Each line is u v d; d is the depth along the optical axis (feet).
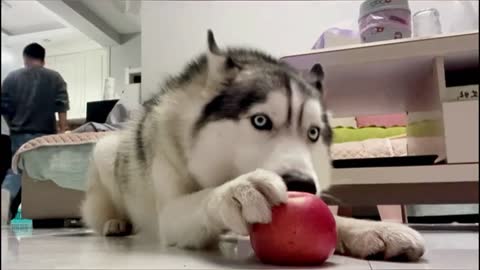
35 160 5.26
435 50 5.29
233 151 3.26
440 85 5.33
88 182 5.32
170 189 3.62
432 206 8.13
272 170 2.90
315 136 3.52
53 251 3.23
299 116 3.31
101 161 4.97
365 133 8.32
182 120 3.57
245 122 3.23
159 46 6.50
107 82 4.28
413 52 5.36
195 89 3.66
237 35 9.77
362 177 5.49
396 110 8.02
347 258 2.73
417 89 6.77
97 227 5.13
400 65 5.70
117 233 4.83
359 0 9.16
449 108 5.16
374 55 5.50
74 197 5.81
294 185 2.81
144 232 4.55
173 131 3.62
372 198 6.23
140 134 4.21
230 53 3.93
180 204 3.33
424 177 5.27
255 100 3.25
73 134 5.24
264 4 9.63
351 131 8.31
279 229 2.39
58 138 5.18
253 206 2.39
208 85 3.56
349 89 6.72
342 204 6.18
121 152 4.64
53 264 2.50
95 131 5.17
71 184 5.43
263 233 2.44
